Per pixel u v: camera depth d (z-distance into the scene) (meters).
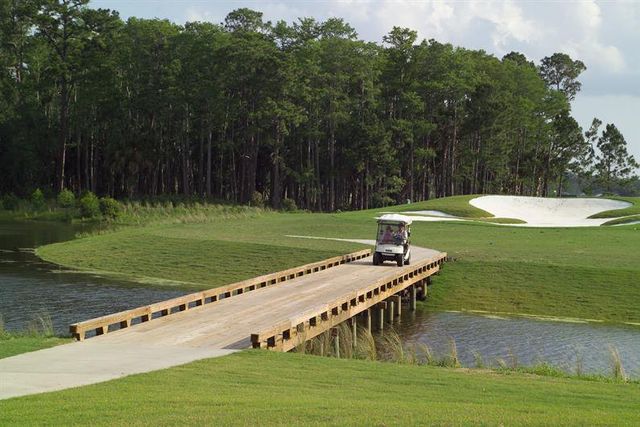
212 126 89.25
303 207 98.62
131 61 89.00
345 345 19.58
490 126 98.62
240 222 56.84
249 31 91.31
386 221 31.47
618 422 9.18
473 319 27.03
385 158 89.56
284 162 95.94
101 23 88.06
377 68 97.44
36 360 13.41
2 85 89.69
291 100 90.44
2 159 87.25
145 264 37.69
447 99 101.25
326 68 91.88
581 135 115.94
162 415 9.19
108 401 9.98
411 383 12.30
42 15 85.75
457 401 10.84
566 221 64.81
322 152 97.00
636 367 19.69
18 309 26.33
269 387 11.41
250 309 20.17
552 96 115.75
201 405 9.82
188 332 16.86
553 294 29.69
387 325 25.92
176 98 85.44
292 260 37.28
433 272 32.44
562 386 12.62
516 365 17.72
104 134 92.19
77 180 97.06
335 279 26.80
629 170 131.25
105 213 65.06
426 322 26.48
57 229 57.25
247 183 97.31
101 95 86.69
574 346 22.39
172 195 85.56
